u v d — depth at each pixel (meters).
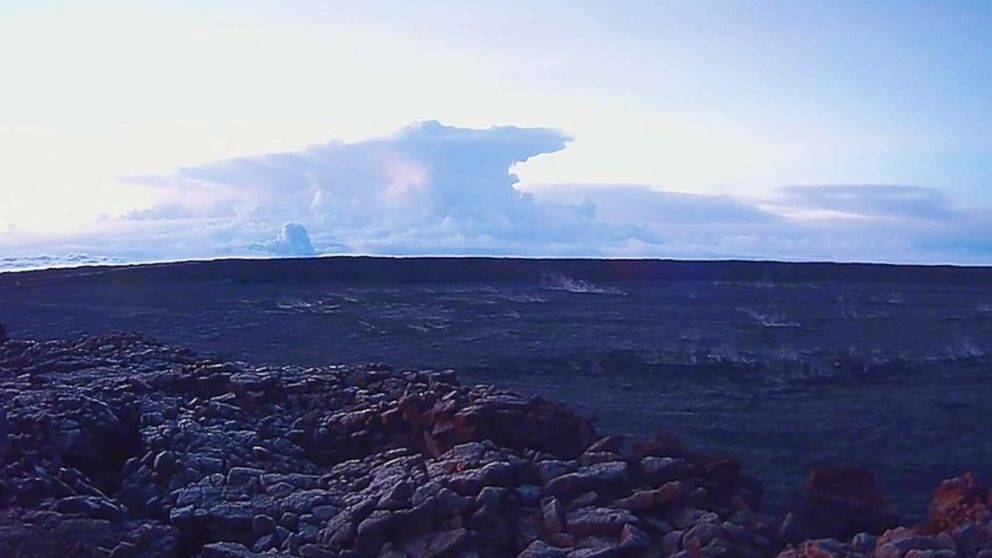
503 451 7.28
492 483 6.46
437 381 10.44
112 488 8.15
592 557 5.53
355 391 10.22
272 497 7.26
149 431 8.77
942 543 5.16
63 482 7.27
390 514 6.27
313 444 8.98
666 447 7.19
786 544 5.79
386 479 7.12
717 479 6.80
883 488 10.76
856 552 5.36
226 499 7.25
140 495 7.63
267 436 9.05
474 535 6.00
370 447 8.79
